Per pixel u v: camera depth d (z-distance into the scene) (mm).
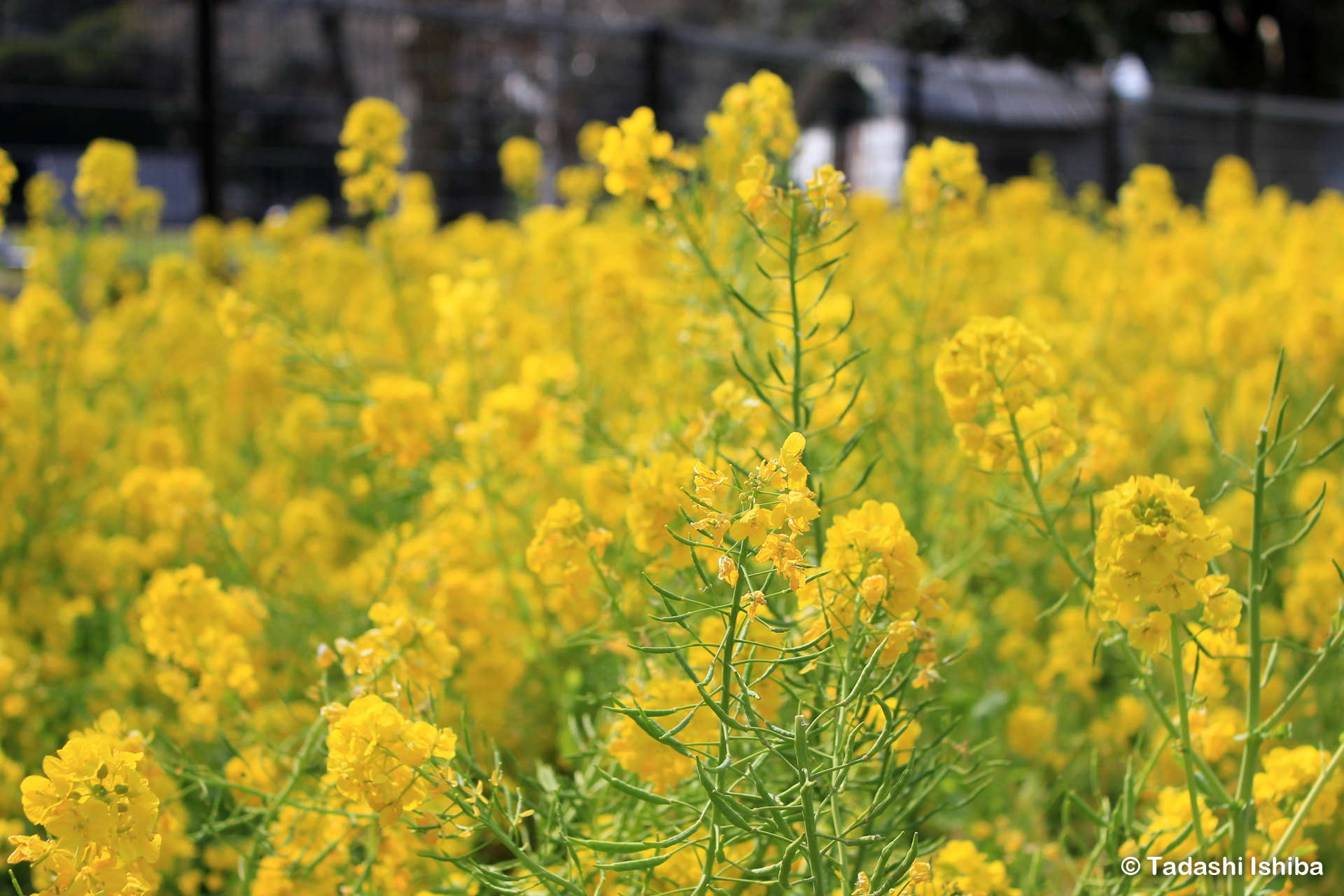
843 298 3018
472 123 10922
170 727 2662
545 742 2928
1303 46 29234
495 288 3188
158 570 3381
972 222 3285
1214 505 3426
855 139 14398
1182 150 16891
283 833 1854
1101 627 1671
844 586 1428
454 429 2957
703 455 1958
